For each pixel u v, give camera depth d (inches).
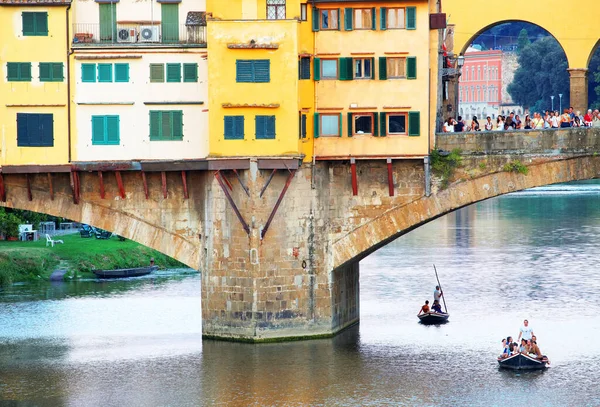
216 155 4722.0
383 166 4827.8
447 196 4790.8
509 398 4128.9
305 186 4817.9
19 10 4808.1
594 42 5073.8
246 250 4776.1
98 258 7244.1
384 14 4761.3
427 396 4158.5
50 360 4722.0
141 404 4109.3
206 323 4928.6
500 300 5910.4
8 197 4911.4
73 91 4817.9
